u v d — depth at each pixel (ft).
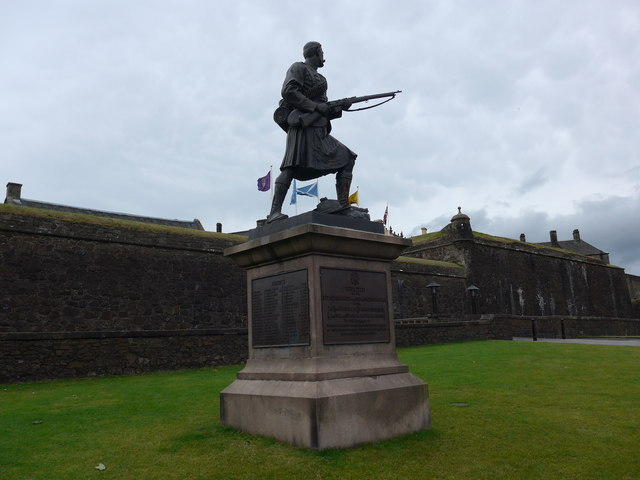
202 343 45.91
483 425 19.54
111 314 60.49
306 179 22.63
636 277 186.09
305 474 14.05
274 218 20.72
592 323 104.17
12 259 54.34
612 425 19.52
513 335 80.79
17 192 100.99
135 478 14.28
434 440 17.39
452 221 108.27
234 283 73.05
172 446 17.20
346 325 18.25
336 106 21.65
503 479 13.92
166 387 32.12
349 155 22.24
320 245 17.89
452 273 101.30
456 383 29.81
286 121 22.52
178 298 66.80
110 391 31.12
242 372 19.72
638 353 43.45
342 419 16.46
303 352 17.69
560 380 30.22
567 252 133.59
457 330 70.79
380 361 18.78
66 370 38.63
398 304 90.79
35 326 54.54
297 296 18.24
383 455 15.67
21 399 28.91
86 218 61.67
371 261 19.63
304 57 22.98
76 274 58.65
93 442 18.31
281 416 17.12
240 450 16.29
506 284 110.83
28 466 15.58
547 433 18.38
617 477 14.11
